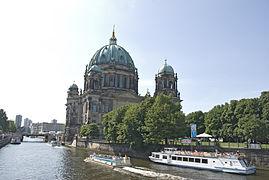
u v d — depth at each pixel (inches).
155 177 1771.7
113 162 2237.9
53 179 1727.4
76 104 6018.7
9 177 1796.3
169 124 2726.4
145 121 2827.3
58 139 6747.1
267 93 3147.1
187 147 2731.3
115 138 3454.7
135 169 2069.4
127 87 5940.0
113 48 6240.2
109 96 5329.7
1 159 2773.1
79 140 5012.3
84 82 6274.6
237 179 1722.4
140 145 2906.0
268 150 2218.3
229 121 3351.4
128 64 6186.0
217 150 2351.1
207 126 3772.1
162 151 2551.7
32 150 4030.5
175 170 2044.8
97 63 5984.3
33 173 1940.2
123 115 3503.9
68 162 2546.8
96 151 3870.6
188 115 4387.3
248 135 2714.1
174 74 5698.8
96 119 5073.8
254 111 3117.6
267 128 2748.5
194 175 1841.8
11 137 7377.0
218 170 2003.0
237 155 1974.7
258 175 1872.5
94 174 1883.6
